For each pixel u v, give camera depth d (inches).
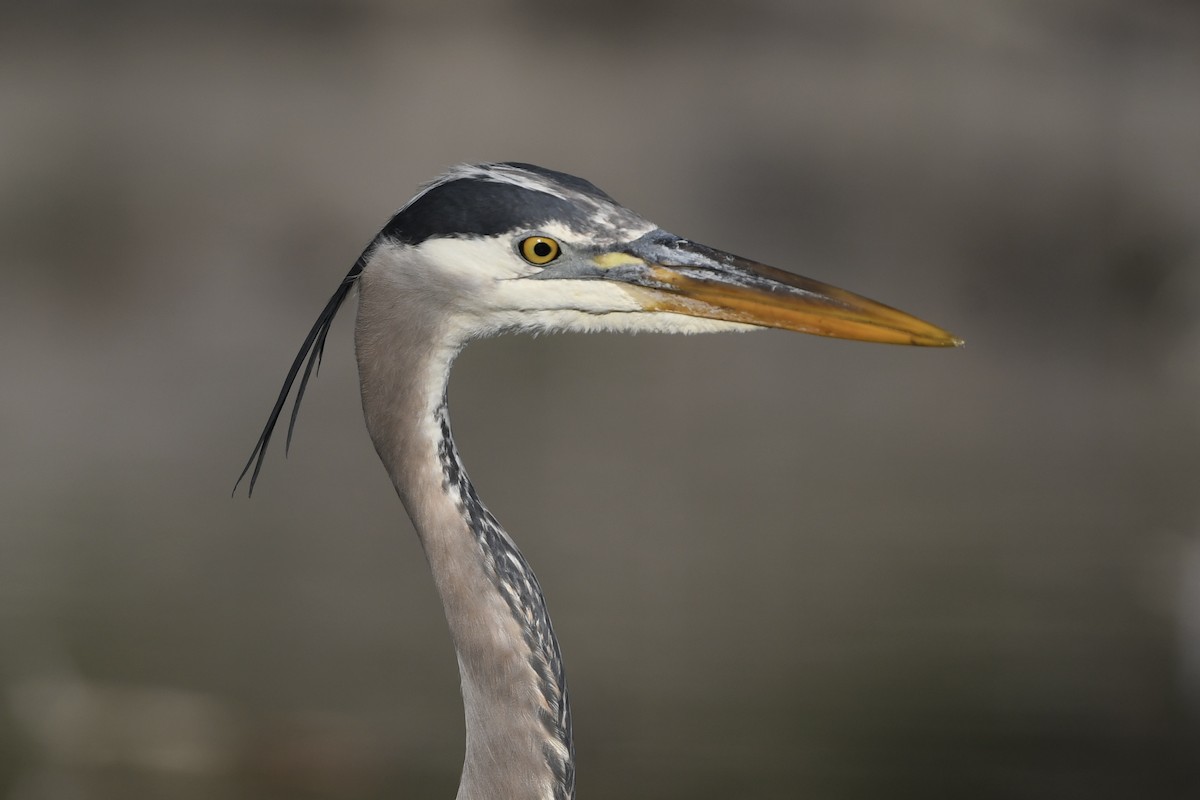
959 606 406.3
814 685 372.5
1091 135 802.8
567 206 186.9
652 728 351.9
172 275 718.5
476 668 178.9
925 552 442.3
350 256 741.9
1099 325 708.0
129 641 385.1
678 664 381.1
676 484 502.3
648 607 409.4
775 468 516.7
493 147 804.0
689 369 663.1
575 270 188.5
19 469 507.8
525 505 478.3
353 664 386.0
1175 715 359.6
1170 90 844.6
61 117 796.6
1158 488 492.4
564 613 398.0
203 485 501.4
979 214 767.7
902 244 757.3
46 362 629.0
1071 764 340.5
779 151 805.2
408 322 183.2
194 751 339.9
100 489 492.4
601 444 546.9
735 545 442.0
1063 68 870.4
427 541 181.0
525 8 927.0
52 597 406.9
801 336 709.9
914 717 354.0
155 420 564.4
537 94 848.9
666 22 916.0
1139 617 400.5
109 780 338.6
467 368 656.4
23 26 880.3
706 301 191.9
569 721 181.8
